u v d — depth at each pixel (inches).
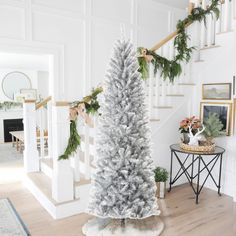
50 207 109.3
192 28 142.8
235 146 129.7
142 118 73.2
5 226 99.6
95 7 161.2
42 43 143.6
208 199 128.5
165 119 138.9
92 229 86.7
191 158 151.6
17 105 299.6
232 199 128.7
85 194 110.7
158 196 129.3
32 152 146.5
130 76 70.1
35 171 147.6
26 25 138.1
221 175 137.4
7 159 208.2
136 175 72.9
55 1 146.6
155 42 191.2
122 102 69.9
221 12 134.7
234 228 100.0
